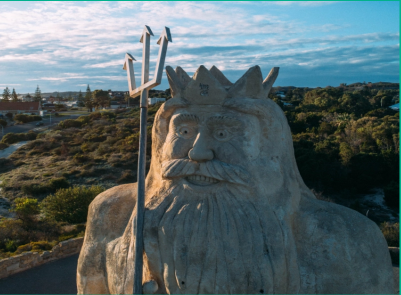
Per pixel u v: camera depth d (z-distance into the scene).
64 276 8.66
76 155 24.05
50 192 18.92
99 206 4.48
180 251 3.29
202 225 3.28
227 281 3.19
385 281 3.51
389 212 16.59
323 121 29.25
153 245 3.44
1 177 22.12
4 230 11.08
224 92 3.54
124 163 22.55
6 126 40.78
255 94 3.58
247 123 3.47
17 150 28.36
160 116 3.88
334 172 19.44
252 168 3.44
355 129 24.88
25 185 19.12
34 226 12.13
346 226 3.51
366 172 19.41
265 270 3.20
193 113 3.59
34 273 8.79
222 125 3.50
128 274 3.68
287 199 3.52
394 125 24.45
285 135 3.70
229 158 3.42
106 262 4.18
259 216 3.34
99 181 20.48
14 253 9.63
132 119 35.31
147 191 3.98
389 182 19.50
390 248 9.21
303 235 3.54
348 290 3.36
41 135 32.31
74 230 12.06
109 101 61.50
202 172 3.41
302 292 3.41
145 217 3.51
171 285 3.36
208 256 3.22
